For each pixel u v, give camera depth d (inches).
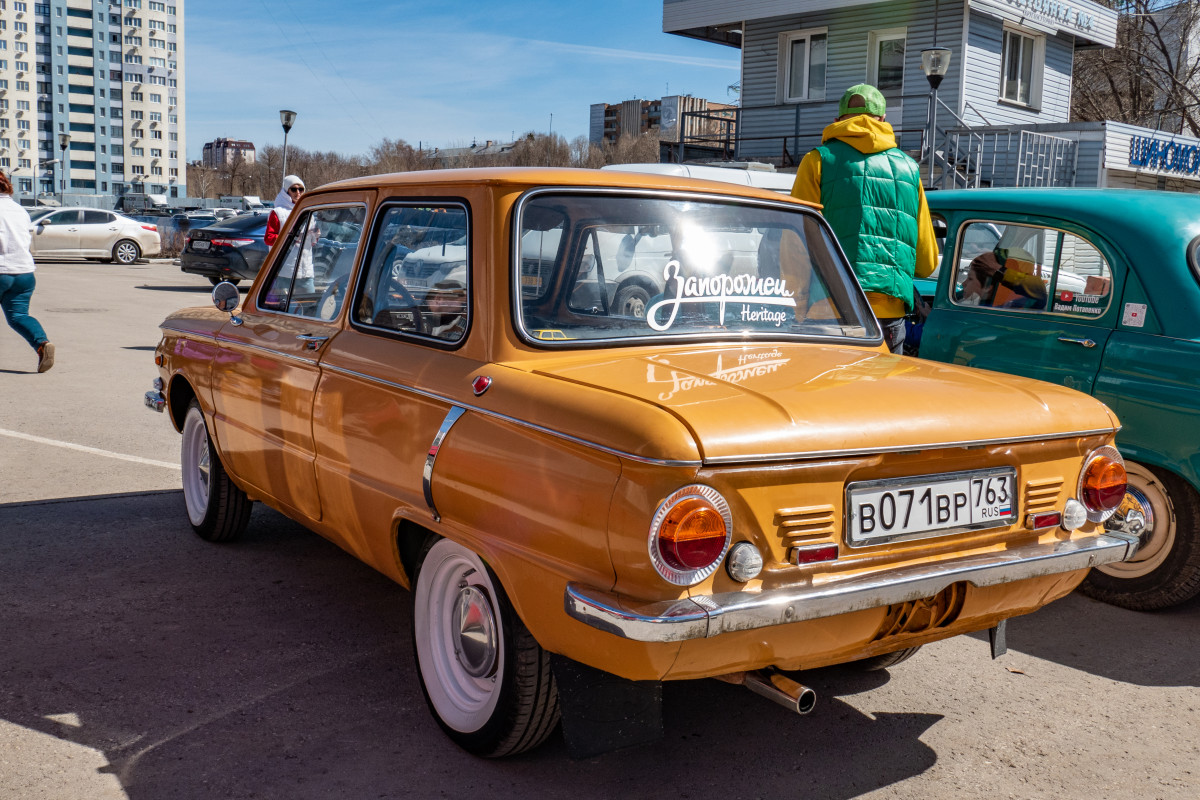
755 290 135.9
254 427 164.1
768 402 100.6
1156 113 1209.4
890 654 146.8
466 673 122.4
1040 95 896.3
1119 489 123.9
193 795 110.8
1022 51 880.3
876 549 104.1
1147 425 169.6
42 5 6043.3
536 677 110.3
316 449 144.2
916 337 238.5
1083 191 196.5
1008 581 110.9
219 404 177.6
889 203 197.0
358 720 129.0
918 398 109.3
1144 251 175.8
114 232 1072.8
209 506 191.0
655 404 97.5
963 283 204.1
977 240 202.2
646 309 126.0
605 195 127.7
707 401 99.0
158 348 209.5
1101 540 120.8
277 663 145.1
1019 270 194.1
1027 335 189.2
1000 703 140.3
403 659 147.7
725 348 127.4
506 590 106.7
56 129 6166.3
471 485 111.0
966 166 756.6
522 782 115.6
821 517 100.0
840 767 121.3
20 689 134.6
